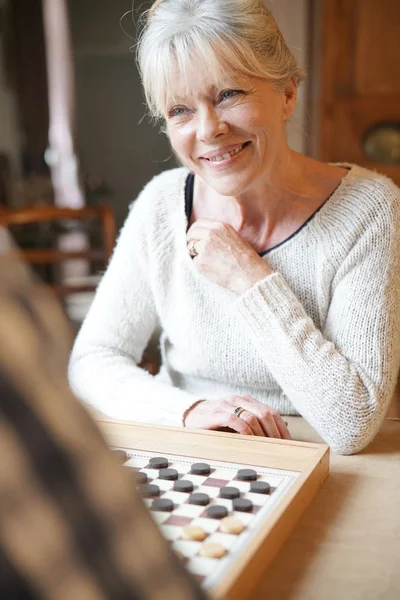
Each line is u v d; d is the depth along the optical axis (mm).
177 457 1104
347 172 1455
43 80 4977
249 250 1374
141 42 1306
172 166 4984
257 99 1263
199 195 1510
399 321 1346
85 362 1514
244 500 937
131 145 5016
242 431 1229
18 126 4992
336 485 1092
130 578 391
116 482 398
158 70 1259
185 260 1467
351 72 3578
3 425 365
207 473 1043
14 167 5004
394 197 1392
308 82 3588
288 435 1276
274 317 1306
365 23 3516
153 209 1543
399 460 1196
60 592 367
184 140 1309
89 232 4512
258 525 883
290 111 1372
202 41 1204
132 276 1558
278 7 3500
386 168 3623
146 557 401
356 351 1303
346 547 905
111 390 1438
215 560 802
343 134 3637
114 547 388
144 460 1094
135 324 1566
